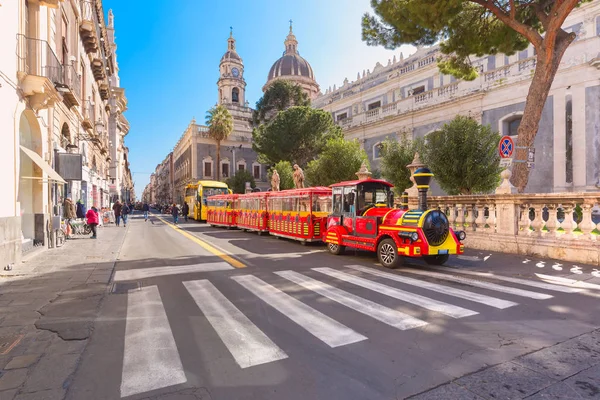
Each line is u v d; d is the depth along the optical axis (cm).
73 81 1509
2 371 326
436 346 373
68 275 740
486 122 2180
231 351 364
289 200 1454
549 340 387
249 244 1346
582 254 821
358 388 291
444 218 806
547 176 1900
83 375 317
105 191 3306
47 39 1184
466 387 291
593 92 1723
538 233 932
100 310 506
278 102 4466
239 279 699
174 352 363
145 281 688
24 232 1085
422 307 507
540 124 1934
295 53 6581
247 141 5588
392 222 839
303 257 1000
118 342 390
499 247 1007
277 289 617
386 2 1229
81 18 1867
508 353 355
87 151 2100
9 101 857
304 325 438
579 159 1764
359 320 454
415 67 3028
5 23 835
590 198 820
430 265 849
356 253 1083
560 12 1015
